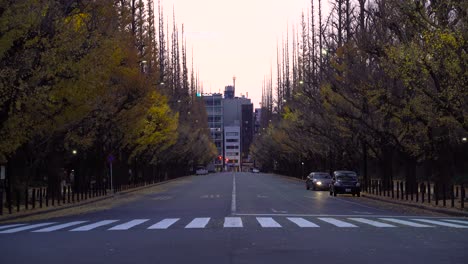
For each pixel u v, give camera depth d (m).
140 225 19.02
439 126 29.38
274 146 105.00
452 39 22.41
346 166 57.38
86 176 49.38
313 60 56.56
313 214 24.53
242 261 10.85
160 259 11.16
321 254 11.77
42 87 23.38
